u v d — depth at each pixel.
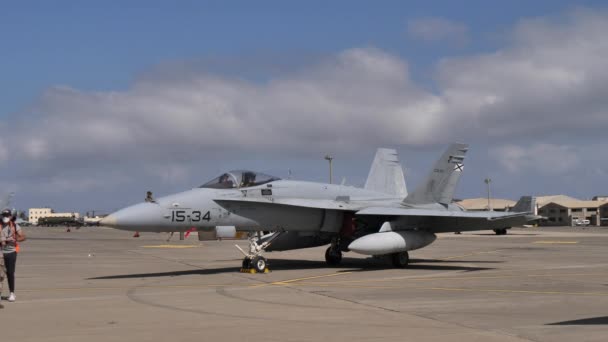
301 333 8.65
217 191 18.12
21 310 10.98
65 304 11.73
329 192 20.89
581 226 107.25
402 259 20.12
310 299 12.27
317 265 21.38
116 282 15.79
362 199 21.73
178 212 17.16
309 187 20.42
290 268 20.09
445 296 12.64
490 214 19.73
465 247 33.12
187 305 11.48
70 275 17.83
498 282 15.33
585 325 9.23
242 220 18.42
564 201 131.12
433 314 10.30
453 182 23.77
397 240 19.58
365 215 20.62
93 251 30.80
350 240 21.42
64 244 38.81
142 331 8.84
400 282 15.47
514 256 25.66
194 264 22.00
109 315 10.32
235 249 32.75
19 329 9.08
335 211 20.75
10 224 12.28
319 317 10.02
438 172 23.28
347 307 11.14
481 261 22.84
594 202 125.62
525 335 8.48
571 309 10.84
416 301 11.91
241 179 18.75
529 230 74.62
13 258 12.26
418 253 27.91
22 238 12.48
